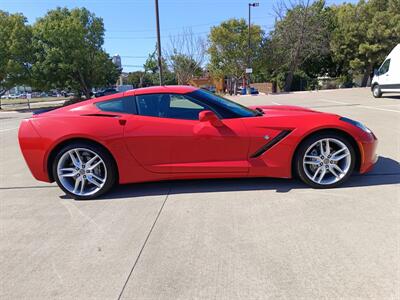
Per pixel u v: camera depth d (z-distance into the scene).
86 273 2.48
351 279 2.23
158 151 3.88
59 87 34.44
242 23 37.88
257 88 44.19
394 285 2.15
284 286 2.20
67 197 4.16
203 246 2.75
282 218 3.18
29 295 2.26
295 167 3.91
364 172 3.94
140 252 2.72
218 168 3.87
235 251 2.65
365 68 33.22
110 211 3.61
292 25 34.16
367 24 30.95
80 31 31.81
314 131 3.77
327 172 3.87
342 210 3.28
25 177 5.20
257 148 3.84
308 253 2.56
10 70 28.05
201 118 3.75
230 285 2.24
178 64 39.31
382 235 2.76
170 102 4.02
